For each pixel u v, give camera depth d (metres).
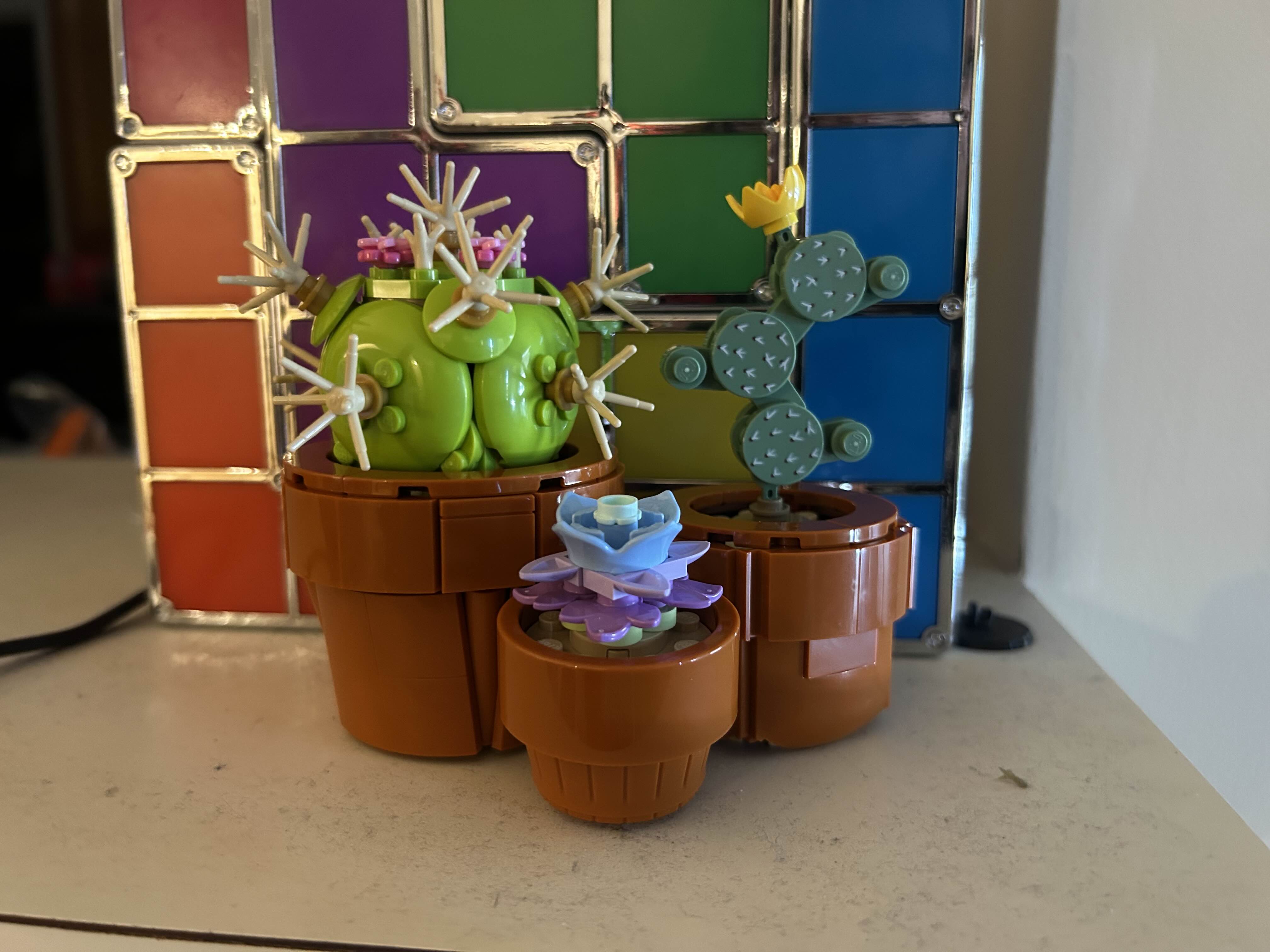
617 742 0.42
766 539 0.51
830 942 0.37
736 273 0.64
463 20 0.63
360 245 0.54
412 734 0.52
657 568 0.44
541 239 0.65
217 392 0.69
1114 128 0.74
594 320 0.61
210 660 0.66
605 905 0.39
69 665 0.65
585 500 0.46
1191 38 0.69
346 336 0.50
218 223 0.67
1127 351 0.76
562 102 0.63
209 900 0.39
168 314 0.68
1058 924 0.38
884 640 0.55
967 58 0.61
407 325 0.49
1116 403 0.77
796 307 0.51
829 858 0.43
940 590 0.66
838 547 0.50
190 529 0.71
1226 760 0.73
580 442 0.66
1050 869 0.42
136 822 0.46
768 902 0.40
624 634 0.42
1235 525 0.71
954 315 0.63
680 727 0.42
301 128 0.65
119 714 0.58
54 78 1.29
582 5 0.62
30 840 0.44
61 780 0.50
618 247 0.64
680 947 0.37
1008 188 0.87
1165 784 0.49
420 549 0.48
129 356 0.69
